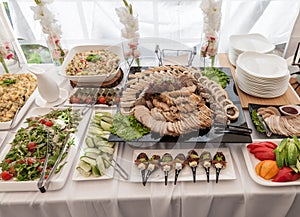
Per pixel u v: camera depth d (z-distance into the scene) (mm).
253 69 1135
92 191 831
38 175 860
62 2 1576
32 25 1652
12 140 1005
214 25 1163
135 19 1148
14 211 839
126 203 828
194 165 847
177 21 1642
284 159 838
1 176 860
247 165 862
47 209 831
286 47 1528
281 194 810
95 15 1643
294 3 1508
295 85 1224
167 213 841
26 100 1189
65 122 1034
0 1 1376
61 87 1273
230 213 881
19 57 1520
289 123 982
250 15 1577
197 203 831
